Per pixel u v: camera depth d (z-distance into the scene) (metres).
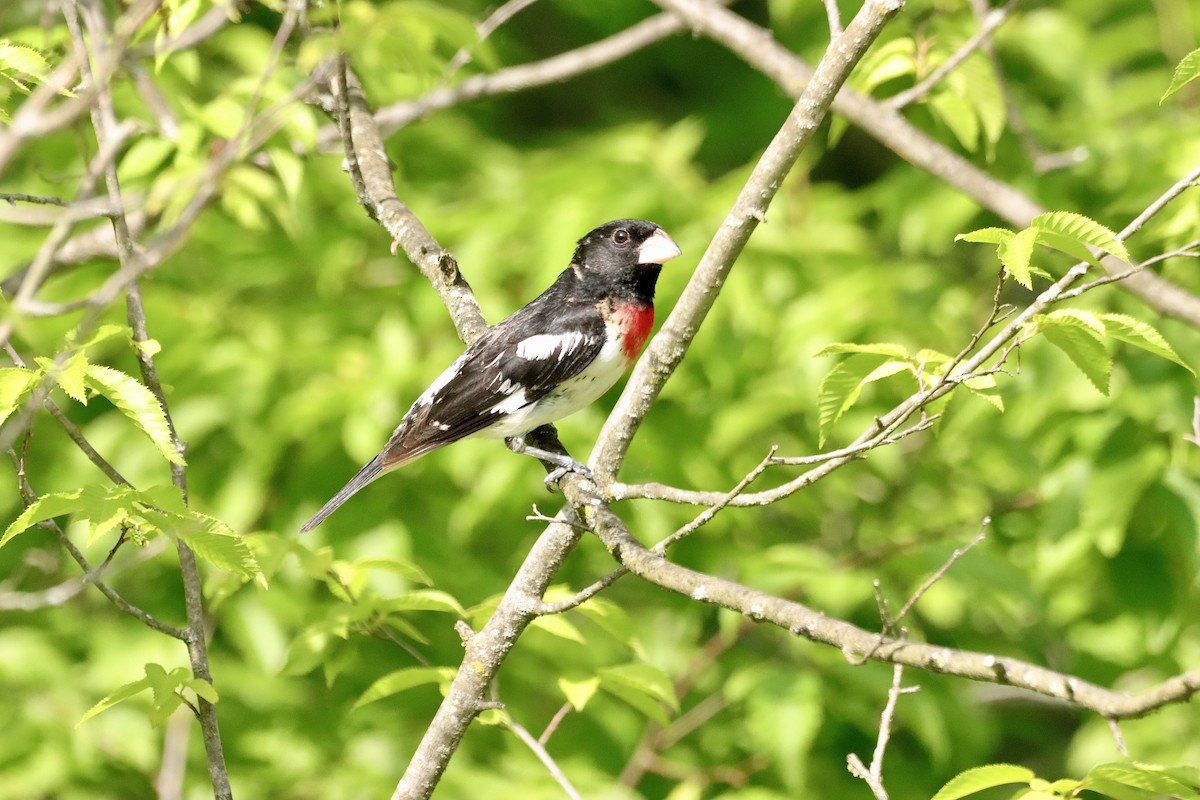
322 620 7.32
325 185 11.93
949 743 10.76
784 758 9.19
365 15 6.48
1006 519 11.26
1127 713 4.36
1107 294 10.40
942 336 10.77
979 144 11.38
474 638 6.72
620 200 10.91
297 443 10.80
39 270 5.09
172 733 9.65
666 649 11.03
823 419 6.11
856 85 9.57
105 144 6.08
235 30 10.84
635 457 10.52
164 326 10.56
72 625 10.48
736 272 10.77
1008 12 8.81
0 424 5.52
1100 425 9.77
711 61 17.23
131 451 10.25
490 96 11.52
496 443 10.46
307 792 9.82
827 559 10.27
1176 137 10.50
